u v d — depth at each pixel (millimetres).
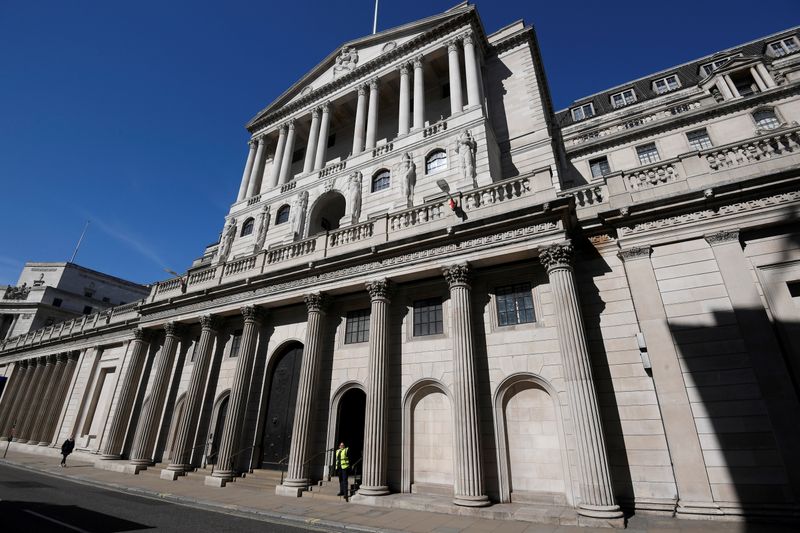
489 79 25781
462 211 15844
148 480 17859
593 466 10633
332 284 17734
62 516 10094
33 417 34906
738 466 10133
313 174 27203
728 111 24141
